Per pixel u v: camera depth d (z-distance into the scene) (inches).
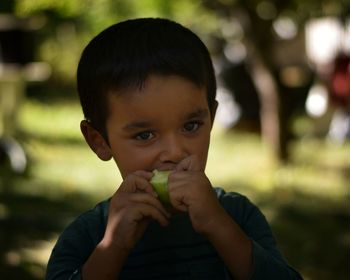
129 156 98.7
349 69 603.2
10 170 467.5
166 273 105.4
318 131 634.2
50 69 901.2
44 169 486.9
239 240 96.3
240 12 464.1
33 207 374.6
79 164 511.2
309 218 380.8
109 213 98.7
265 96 498.3
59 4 415.2
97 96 101.0
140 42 99.2
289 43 677.3
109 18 412.5
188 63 97.9
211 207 95.9
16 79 480.7
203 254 105.8
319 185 460.4
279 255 106.3
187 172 96.5
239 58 671.8
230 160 534.0
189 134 98.4
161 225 100.8
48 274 104.7
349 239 342.0
